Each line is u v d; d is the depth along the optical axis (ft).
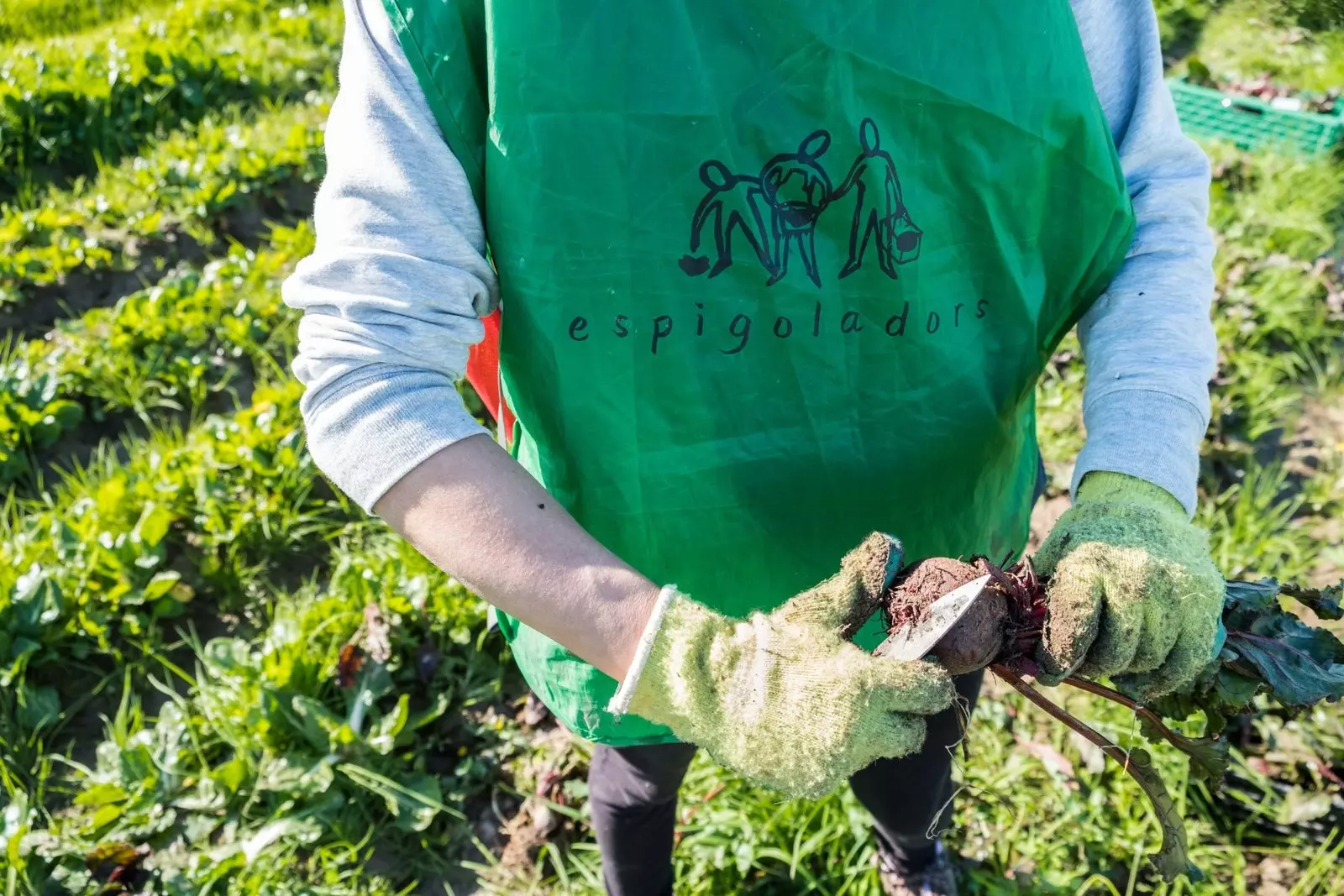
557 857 8.34
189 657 10.64
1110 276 4.55
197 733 9.27
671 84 3.64
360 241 3.48
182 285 15.25
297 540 11.48
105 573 10.73
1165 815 4.09
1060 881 7.80
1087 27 4.56
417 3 3.50
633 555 4.48
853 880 7.79
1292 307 13.12
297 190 18.30
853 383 4.25
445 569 3.51
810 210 3.93
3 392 13.10
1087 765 8.49
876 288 4.12
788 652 3.23
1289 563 10.13
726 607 4.64
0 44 24.68
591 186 3.71
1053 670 3.41
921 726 3.19
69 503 12.04
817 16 3.67
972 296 4.41
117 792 8.80
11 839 8.27
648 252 3.84
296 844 8.49
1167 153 4.58
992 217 4.24
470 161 3.67
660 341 4.00
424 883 8.48
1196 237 4.48
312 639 9.68
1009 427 4.83
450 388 3.60
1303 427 12.09
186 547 11.43
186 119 21.04
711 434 4.21
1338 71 18.71
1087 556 3.43
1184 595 3.43
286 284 3.68
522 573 3.41
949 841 8.12
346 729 8.84
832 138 3.83
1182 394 4.08
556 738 9.22
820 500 4.39
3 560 10.73
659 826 6.27
